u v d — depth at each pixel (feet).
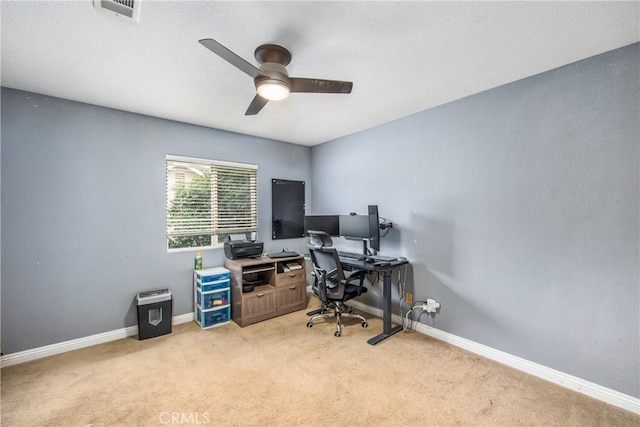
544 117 7.03
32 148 8.04
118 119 9.40
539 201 7.14
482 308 8.22
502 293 7.81
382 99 8.70
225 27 5.24
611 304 6.16
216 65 6.64
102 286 9.12
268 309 11.11
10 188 7.75
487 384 6.83
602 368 6.26
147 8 4.73
